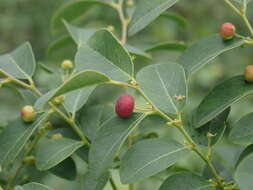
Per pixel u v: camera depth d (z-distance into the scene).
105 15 0.85
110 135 0.25
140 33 0.83
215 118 0.26
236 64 0.81
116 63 0.26
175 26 0.85
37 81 0.60
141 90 0.26
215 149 0.32
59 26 0.38
